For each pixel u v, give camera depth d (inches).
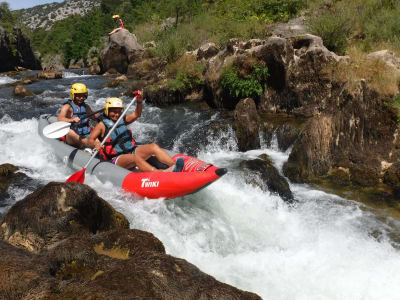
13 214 136.9
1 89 488.4
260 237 178.9
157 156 189.3
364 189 221.5
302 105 301.9
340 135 247.1
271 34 429.7
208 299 98.8
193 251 161.9
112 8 2043.6
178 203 184.2
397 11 400.5
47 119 293.6
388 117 240.4
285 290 142.2
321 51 298.4
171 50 517.7
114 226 150.1
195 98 377.4
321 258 162.9
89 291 94.8
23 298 94.4
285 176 237.6
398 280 149.7
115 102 198.7
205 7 711.7
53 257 110.0
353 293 142.5
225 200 195.6
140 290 96.5
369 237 177.2
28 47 1258.0
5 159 242.5
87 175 205.5
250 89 313.4
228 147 273.6
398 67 298.7
